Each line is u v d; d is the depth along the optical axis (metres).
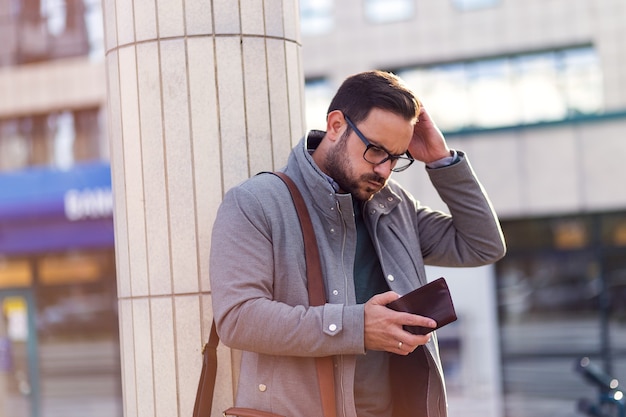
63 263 16.05
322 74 15.75
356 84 2.66
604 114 14.26
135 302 3.21
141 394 3.19
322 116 15.75
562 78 14.67
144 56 3.22
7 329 15.75
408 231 2.92
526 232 14.30
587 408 6.90
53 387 15.62
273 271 2.62
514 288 13.99
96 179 15.98
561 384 13.41
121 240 3.28
